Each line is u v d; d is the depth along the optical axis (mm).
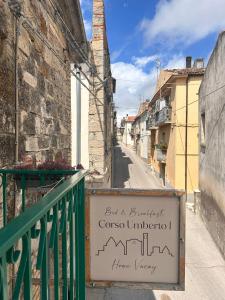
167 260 2705
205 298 6613
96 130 10359
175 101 18484
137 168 34156
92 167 10312
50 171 2850
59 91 5352
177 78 18094
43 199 1265
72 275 1873
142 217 2711
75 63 7133
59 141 5324
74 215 1980
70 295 1889
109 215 2729
